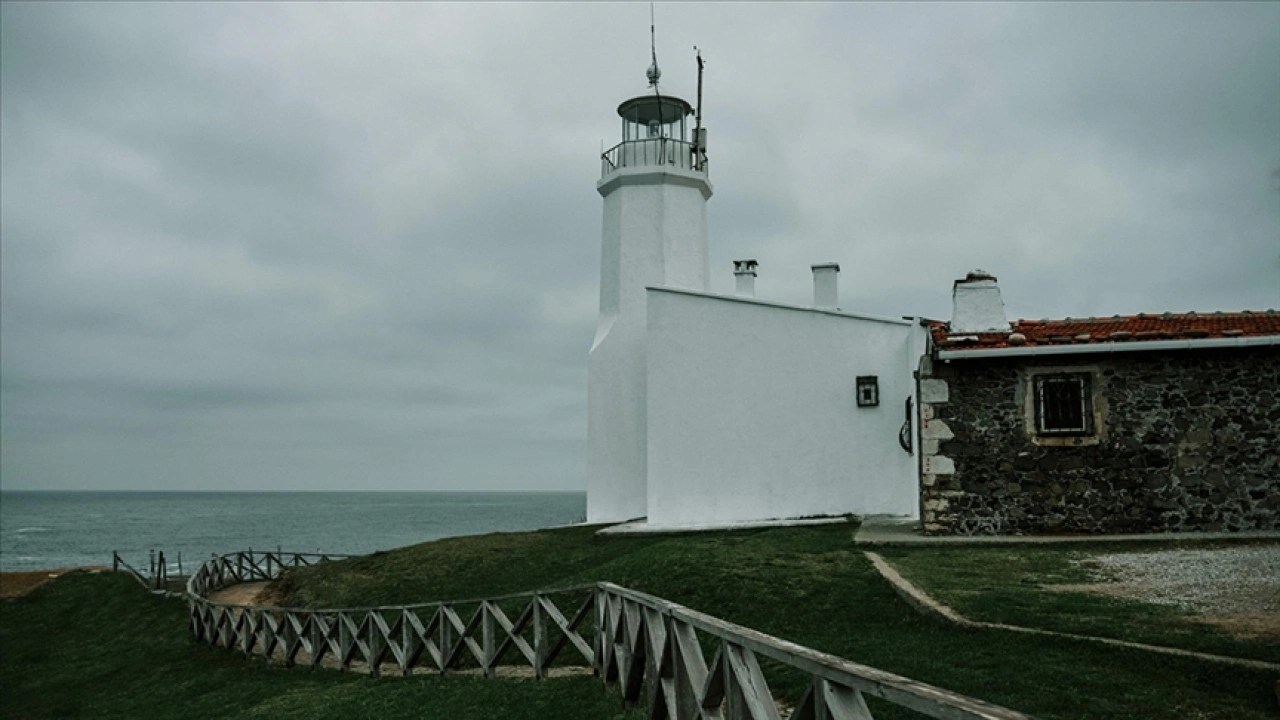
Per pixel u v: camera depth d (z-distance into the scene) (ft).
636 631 25.84
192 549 242.58
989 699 22.76
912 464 68.69
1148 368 50.06
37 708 52.06
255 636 53.88
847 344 70.95
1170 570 38.17
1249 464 48.55
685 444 72.74
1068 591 34.86
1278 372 48.55
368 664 43.16
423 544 76.79
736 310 73.00
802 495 70.44
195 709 42.55
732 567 44.93
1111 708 21.61
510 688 33.42
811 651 14.20
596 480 85.97
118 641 67.92
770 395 71.82
